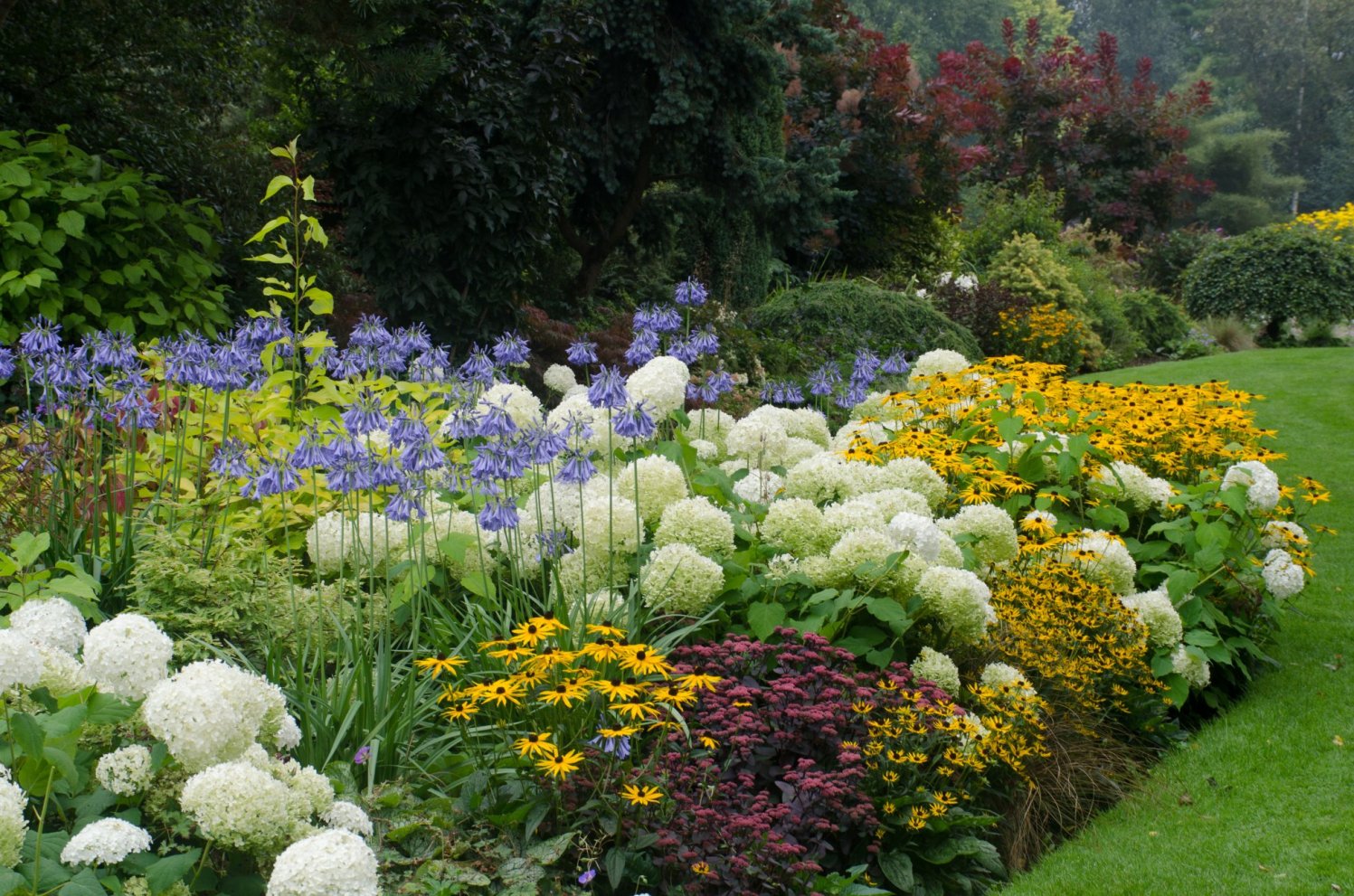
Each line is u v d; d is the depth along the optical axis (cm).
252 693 270
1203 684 500
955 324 1274
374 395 416
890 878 346
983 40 5169
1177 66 5581
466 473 476
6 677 234
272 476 392
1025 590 484
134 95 904
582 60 978
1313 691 512
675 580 424
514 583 443
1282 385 1183
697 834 321
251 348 534
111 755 257
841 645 426
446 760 358
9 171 652
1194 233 2622
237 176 899
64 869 233
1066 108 2625
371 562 399
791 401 689
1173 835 392
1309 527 648
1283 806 404
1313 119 5138
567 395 665
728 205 1381
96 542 438
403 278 862
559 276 1280
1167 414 692
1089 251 2098
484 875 293
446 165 855
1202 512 557
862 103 1788
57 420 500
